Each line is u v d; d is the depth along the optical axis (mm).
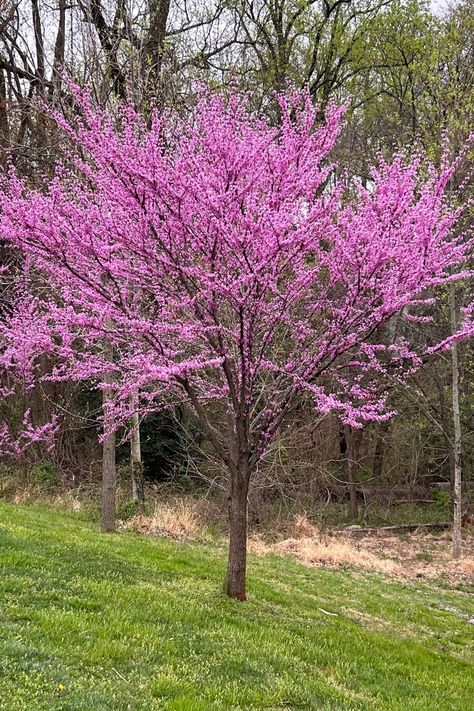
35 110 12336
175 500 14078
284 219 5234
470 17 12281
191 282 6273
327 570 10633
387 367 7902
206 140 5648
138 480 12961
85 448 16828
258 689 4156
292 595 7902
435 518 16031
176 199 5379
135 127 5992
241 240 5328
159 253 6129
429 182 6344
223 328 5926
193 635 5031
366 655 5781
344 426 15977
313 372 6535
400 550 13125
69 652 4039
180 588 6762
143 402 12672
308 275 6227
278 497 15469
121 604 5430
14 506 11719
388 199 6039
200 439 16500
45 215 5453
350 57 16953
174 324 6406
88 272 6035
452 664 6250
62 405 15625
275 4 17203
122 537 10055
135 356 6344
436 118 11617
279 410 6832
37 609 4812
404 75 16734
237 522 6863
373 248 5750
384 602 8750
